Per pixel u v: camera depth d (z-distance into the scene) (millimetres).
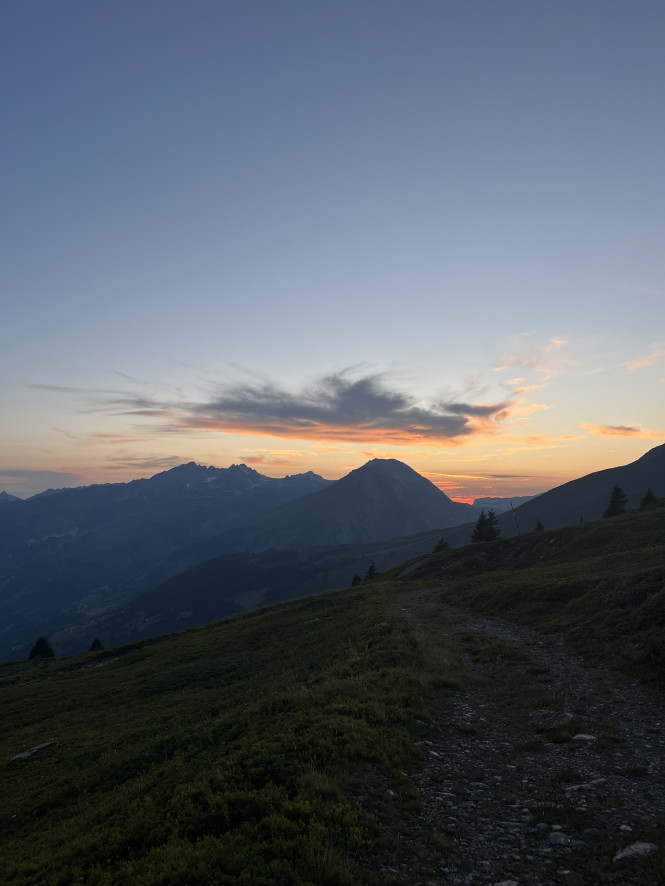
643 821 11297
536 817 11875
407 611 48656
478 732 17984
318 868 9156
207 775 13969
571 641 30016
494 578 59062
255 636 51281
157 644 65062
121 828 12227
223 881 8773
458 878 9492
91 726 31719
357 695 20625
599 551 60812
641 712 18656
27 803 19219
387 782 13367
